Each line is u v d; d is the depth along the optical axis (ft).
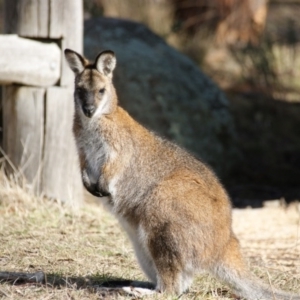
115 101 42.68
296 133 101.14
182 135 85.87
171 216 37.55
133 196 39.75
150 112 85.30
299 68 122.21
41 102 57.47
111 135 41.55
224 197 39.04
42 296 36.65
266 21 134.62
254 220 63.57
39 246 46.98
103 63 43.83
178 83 88.48
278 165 93.25
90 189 42.60
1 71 54.65
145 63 87.51
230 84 111.45
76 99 43.32
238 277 38.01
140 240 38.68
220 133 89.30
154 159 40.06
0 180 57.11
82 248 47.34
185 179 38.45
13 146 57.93
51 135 57.72
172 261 37.35
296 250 51.34
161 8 123.54
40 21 57.06
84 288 38.42
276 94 111.45
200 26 121.29
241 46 119.44
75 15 58.18
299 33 134.00
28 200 55.98
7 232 49.57
